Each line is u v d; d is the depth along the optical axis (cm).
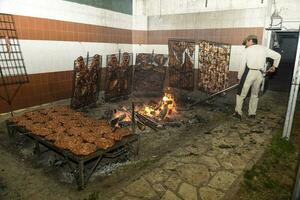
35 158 432
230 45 794
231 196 308
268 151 433
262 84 848
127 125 595
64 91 799
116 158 437
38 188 344
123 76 848
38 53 697
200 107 770
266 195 313
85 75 702
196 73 957
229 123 587
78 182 342
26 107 691
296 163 396
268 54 583
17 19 633
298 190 258
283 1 749
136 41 1098
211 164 387
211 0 874
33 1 664
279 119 611
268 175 359
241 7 813
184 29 970
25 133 438
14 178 368
